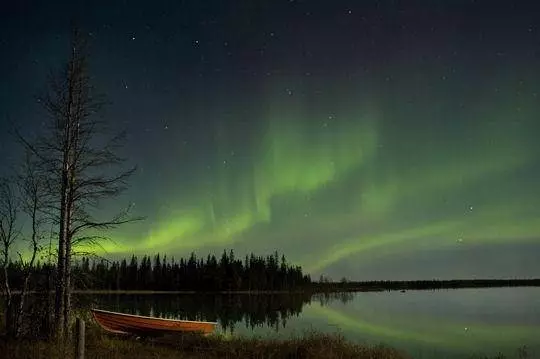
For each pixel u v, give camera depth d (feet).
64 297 49.34
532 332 103.81
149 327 66.08
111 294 290.56
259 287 394.11
